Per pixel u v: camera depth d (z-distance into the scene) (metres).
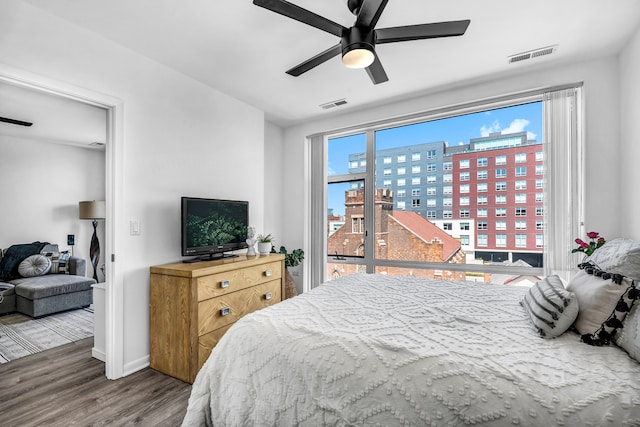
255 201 3.65
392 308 1.58
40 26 1.93
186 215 2.62
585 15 2.05
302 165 4.29
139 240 2.44
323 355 1.14
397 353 1.08
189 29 2.17
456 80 3.01
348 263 4.04
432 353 1.06
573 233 2.67
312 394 1.10
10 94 3.11
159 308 2.39
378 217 3.84
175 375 2.29
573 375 0.94
